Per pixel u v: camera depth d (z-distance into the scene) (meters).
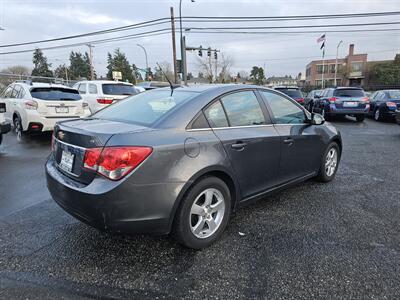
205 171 2.72
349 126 12.12
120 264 2.61
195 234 2.78
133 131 2.55
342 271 2.50
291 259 2.67
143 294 2.24
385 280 2.38
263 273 2.48
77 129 2.69
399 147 7.71
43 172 5.33
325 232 3.15
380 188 4.50
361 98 13.03
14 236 3.07
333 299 2.19
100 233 3.13
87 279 2.41
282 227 3.27
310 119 4.22
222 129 3.02
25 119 7.86
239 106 3.31
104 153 2.38
